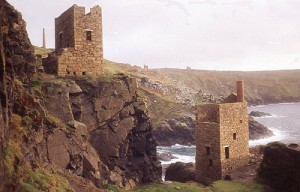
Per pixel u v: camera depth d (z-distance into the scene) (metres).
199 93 138.25
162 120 97.06
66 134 32.62
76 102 36.88
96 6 40.41
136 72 155.62
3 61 20.12
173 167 51.81
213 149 43.47
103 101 38.88
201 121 45.22
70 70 38.97
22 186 20.31
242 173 43.25
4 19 25.20
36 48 72.38
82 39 39.66
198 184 41.66
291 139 95.19
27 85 31.11
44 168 26.66
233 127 44.28
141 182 41.19
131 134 40.84
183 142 92.38
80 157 33.31
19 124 25.02
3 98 20.52
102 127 38.62
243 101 46.56
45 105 33.75
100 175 36.00
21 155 22.00
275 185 38.44
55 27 46.06
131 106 40.78
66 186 24.59
